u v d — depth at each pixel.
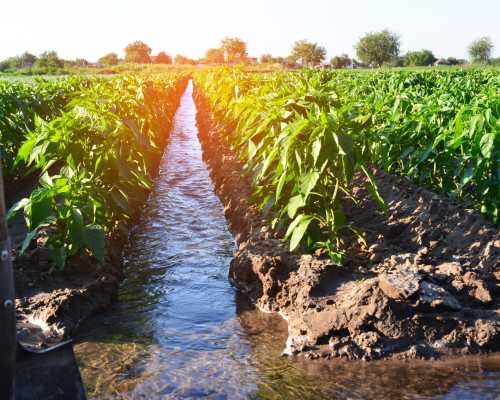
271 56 94.25
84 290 5.76
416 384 4.28
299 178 5.99
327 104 7.45
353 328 4.88
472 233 6.16
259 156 8.01
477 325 4.80
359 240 6.62
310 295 5.48
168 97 24.95
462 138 6.43
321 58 92.31
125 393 4.31
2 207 3.00
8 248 3.05
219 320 5.68
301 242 6.25
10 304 3.08
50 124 6.45
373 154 6.83
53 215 5.84
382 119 9.09
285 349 4.95
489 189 6.27
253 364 4.74
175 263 7.36
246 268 6.33
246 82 13.76
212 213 9.77
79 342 5.20
